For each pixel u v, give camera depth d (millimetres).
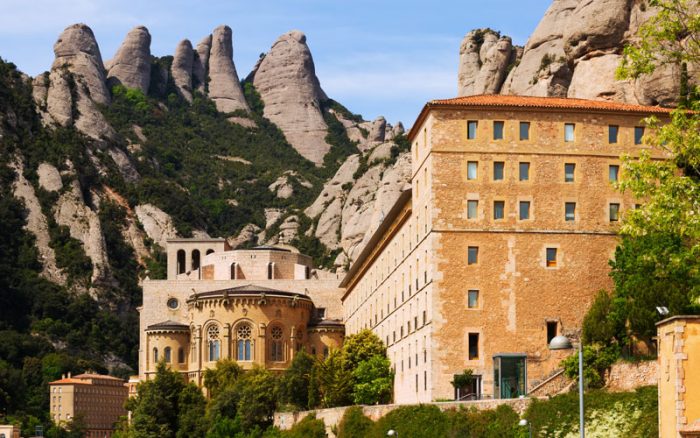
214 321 175875
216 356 175500
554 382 99812
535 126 113438
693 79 127688
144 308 197000
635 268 100250
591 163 113500
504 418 96188
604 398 91688
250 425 142250
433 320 110188
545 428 92688
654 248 97312
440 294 110562
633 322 97250
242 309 175125
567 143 113500
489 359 109938
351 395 135625
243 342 175000
